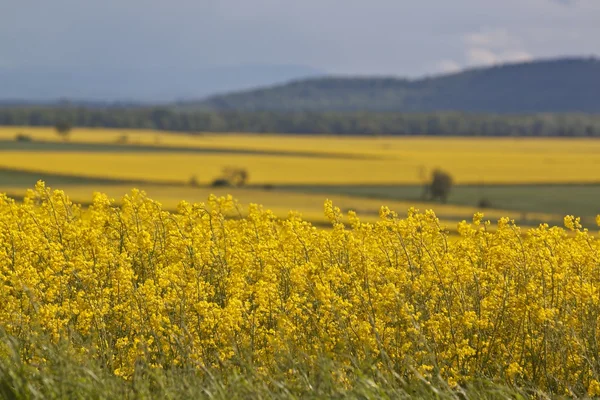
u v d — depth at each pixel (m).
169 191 127.81
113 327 14.67
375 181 166.12
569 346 13.92
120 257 15.69
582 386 13.52
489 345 13.66
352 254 16.03
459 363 13.59
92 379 12.05
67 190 123.94
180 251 16.80
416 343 13.59
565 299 14.55
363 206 117.38
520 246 16.12
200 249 16.77
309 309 13.84
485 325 13.92
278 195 129.62
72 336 13.30
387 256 16.36
